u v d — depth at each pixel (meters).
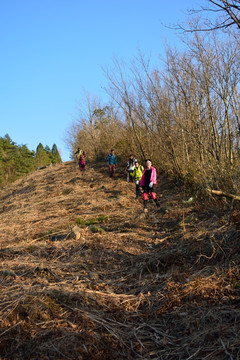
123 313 3.53
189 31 4.55
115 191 12.29
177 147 11.49
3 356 2.82
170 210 7.99
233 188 6.38
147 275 4.43
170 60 10.15
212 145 8.12
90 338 3.07
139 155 15.48
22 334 3.08
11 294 3.75
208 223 5.73
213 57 7.68
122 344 3.03
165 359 2.80
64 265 4.82
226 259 4.27
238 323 3.04
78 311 3.45
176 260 4.71
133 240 5.97
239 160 6.75
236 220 5.18
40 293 3.73
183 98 10.12
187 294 3.67
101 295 3.86
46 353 2.87
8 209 12.48
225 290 3.60
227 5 4.07
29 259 5.07
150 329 3.27
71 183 15.74
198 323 3.19
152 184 8.83
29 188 17.89
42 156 70.69
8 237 7.05
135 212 8.69
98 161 22.88
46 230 7.18
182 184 10.77
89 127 23.59
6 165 57.88
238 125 6.93
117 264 4.94
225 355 2.69
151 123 13.00
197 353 2.79
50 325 3.24
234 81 7.17
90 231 6.72
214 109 8.12
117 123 19.84
